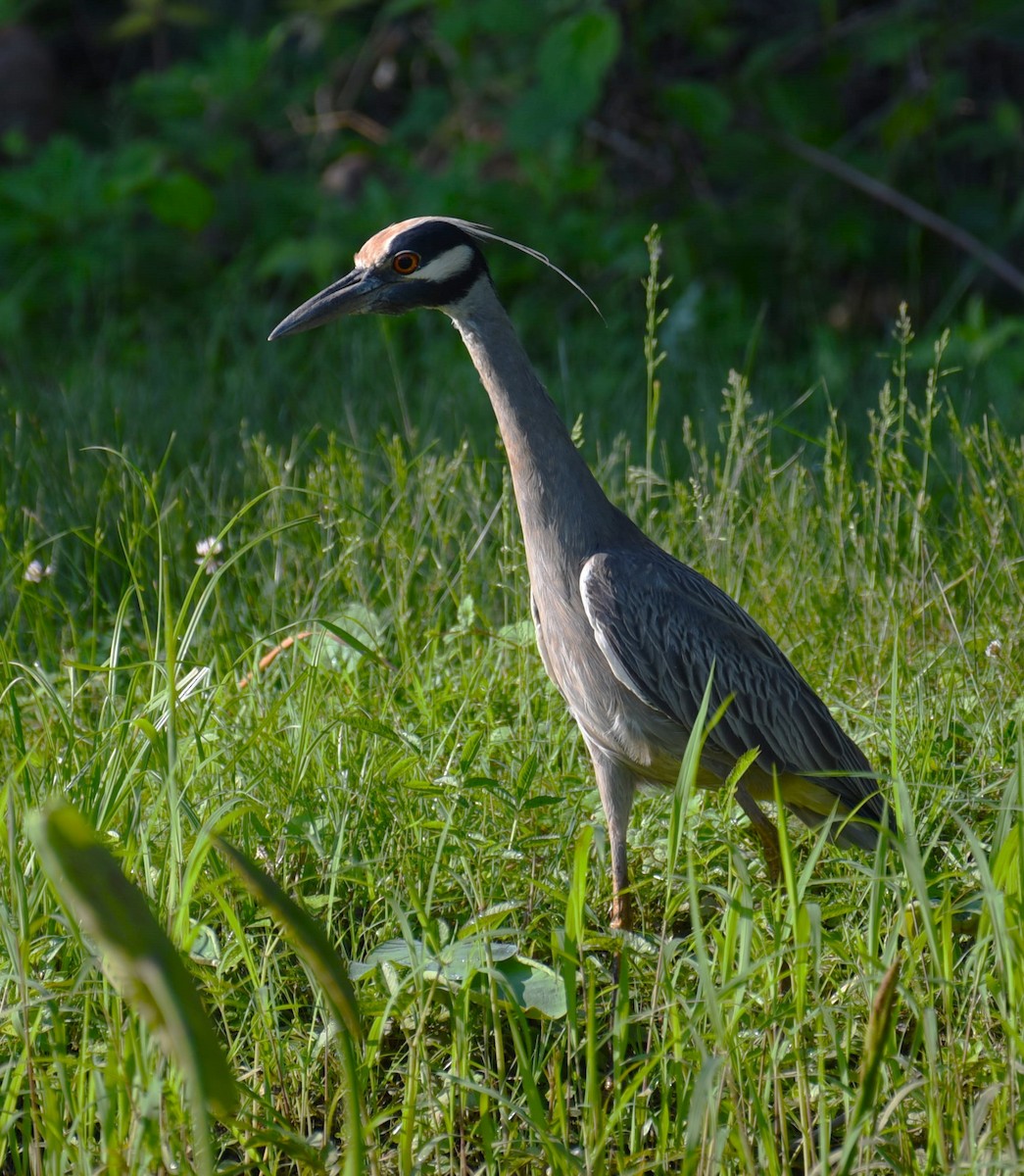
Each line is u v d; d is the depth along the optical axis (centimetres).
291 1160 631
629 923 793
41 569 1021
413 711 905
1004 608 1007
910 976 615
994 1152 555
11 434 1378
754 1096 572
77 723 927
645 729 827
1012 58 2256
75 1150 569
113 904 393
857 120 2333
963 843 784
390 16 2180
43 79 2430
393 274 856
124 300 2047
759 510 1096
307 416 1543
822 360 1722
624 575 823
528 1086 575
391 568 1072
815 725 856
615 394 1659
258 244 2116
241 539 1211
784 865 591
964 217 2105
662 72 2298
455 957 666
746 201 2117
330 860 756
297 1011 692
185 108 2173
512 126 1959
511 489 1086
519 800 760
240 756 788
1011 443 1112
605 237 2020
